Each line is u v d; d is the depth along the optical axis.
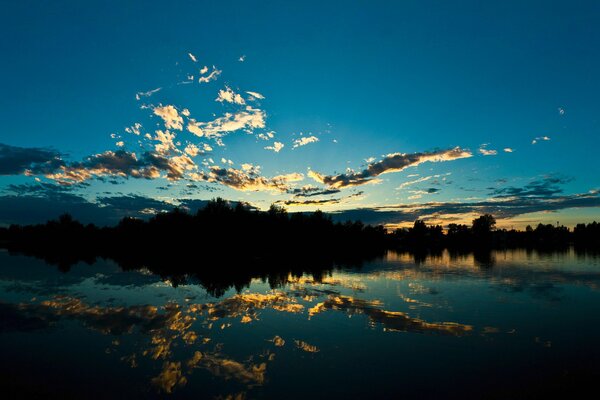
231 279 43.69
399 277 45.50
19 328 21.11
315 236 146.50
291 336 19.45
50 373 14.68
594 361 16.03
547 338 19.28
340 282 40.59
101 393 12.98
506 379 14.23
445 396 12.81
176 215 130.00
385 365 15.52
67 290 34.97
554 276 46.00
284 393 12.95
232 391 13.06
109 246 143.00
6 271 52.75
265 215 133.62
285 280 42.69
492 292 33.44
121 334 19.86
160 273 50.56
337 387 13.41
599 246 178.88
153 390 13.17
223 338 19.08
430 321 22.62
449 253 111.38
